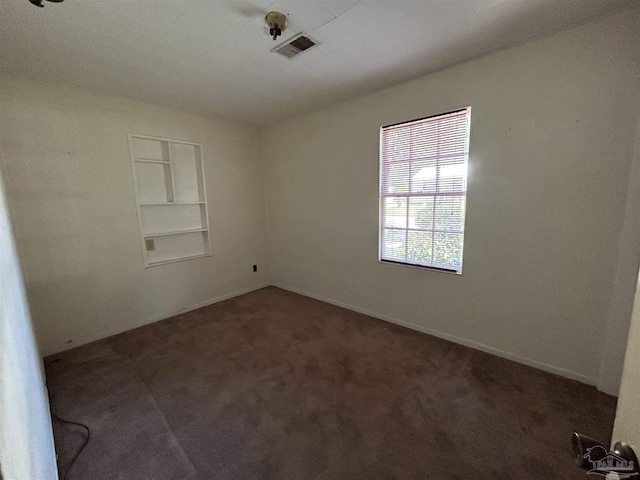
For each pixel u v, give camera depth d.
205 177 3.62
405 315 2.96
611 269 1.83
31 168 2.42
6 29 1.72
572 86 1.86
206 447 1.55
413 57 2.19
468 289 2.49
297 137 3.72
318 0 1.54
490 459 1.44
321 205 3.60
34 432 0.78
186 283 3.52
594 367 1.95
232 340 2.75
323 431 1.64
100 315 2.85
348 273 3.45
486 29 1.84
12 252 1.37
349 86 2.73
